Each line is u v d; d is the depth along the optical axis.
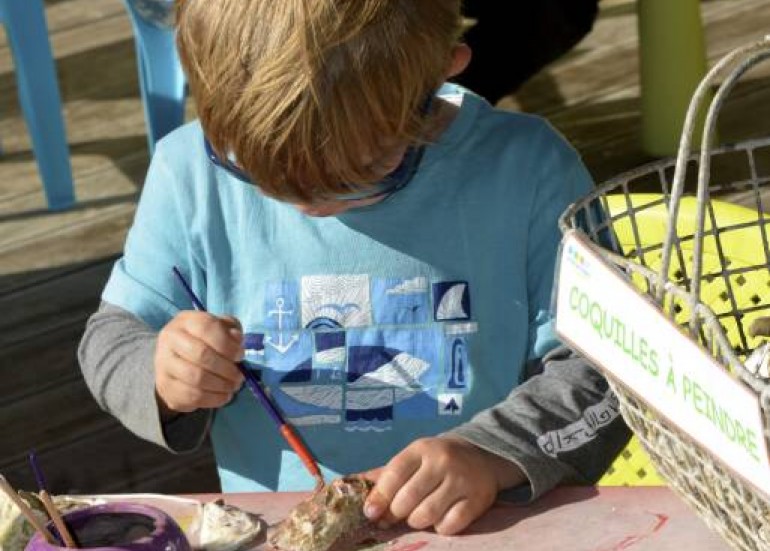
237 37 1.32
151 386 1.58
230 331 1.54
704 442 1.09
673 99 3.87
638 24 3.91
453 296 1.69
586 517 1.33
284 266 1.71
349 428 1.70
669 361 1.10
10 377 3.29
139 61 3.58
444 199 1.69
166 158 1.75
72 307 3.54
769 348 1.33
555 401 1.51
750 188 3.66
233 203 1.72
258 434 1.72
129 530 1.23
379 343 1.69
